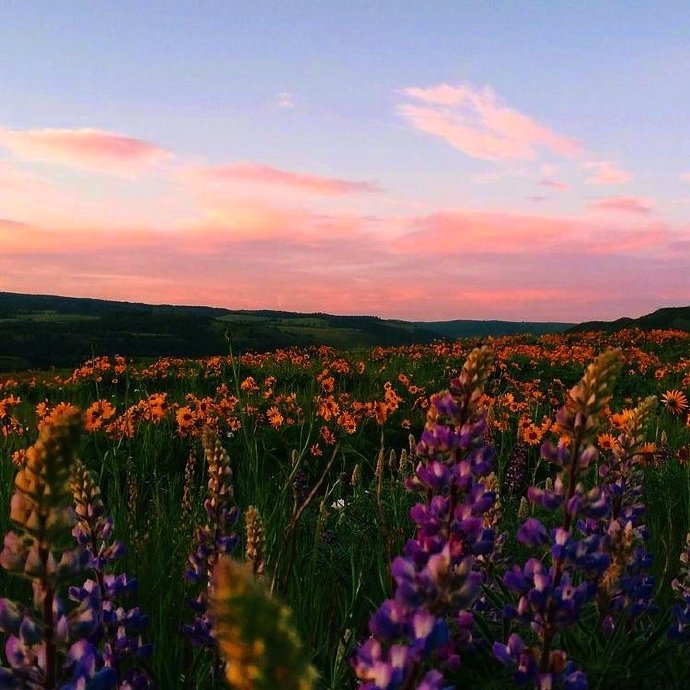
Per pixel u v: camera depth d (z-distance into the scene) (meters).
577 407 1.82
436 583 1.16
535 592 1.70
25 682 1.22
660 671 2.23
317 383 15.41
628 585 2.20
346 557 4.06
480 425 1.74
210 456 2.57
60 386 14.87
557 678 1.67
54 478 1.12
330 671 2.50
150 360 18.95
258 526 2.46
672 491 5.56
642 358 18.78
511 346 24.16
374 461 7.97
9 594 3.29
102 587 2.22
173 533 4.15
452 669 1.71
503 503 5.00
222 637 0.64
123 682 2.05
